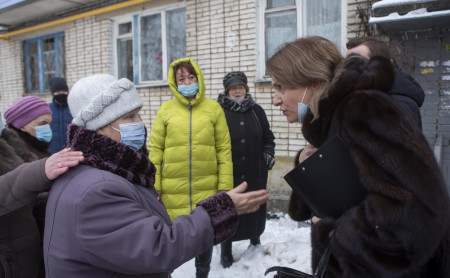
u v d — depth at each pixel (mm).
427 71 3496
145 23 5699
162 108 2848
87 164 1109
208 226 1113
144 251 997
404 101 1535
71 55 6461
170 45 5488
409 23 3096
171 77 2799
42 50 7070
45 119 2354
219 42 4773
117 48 6031
